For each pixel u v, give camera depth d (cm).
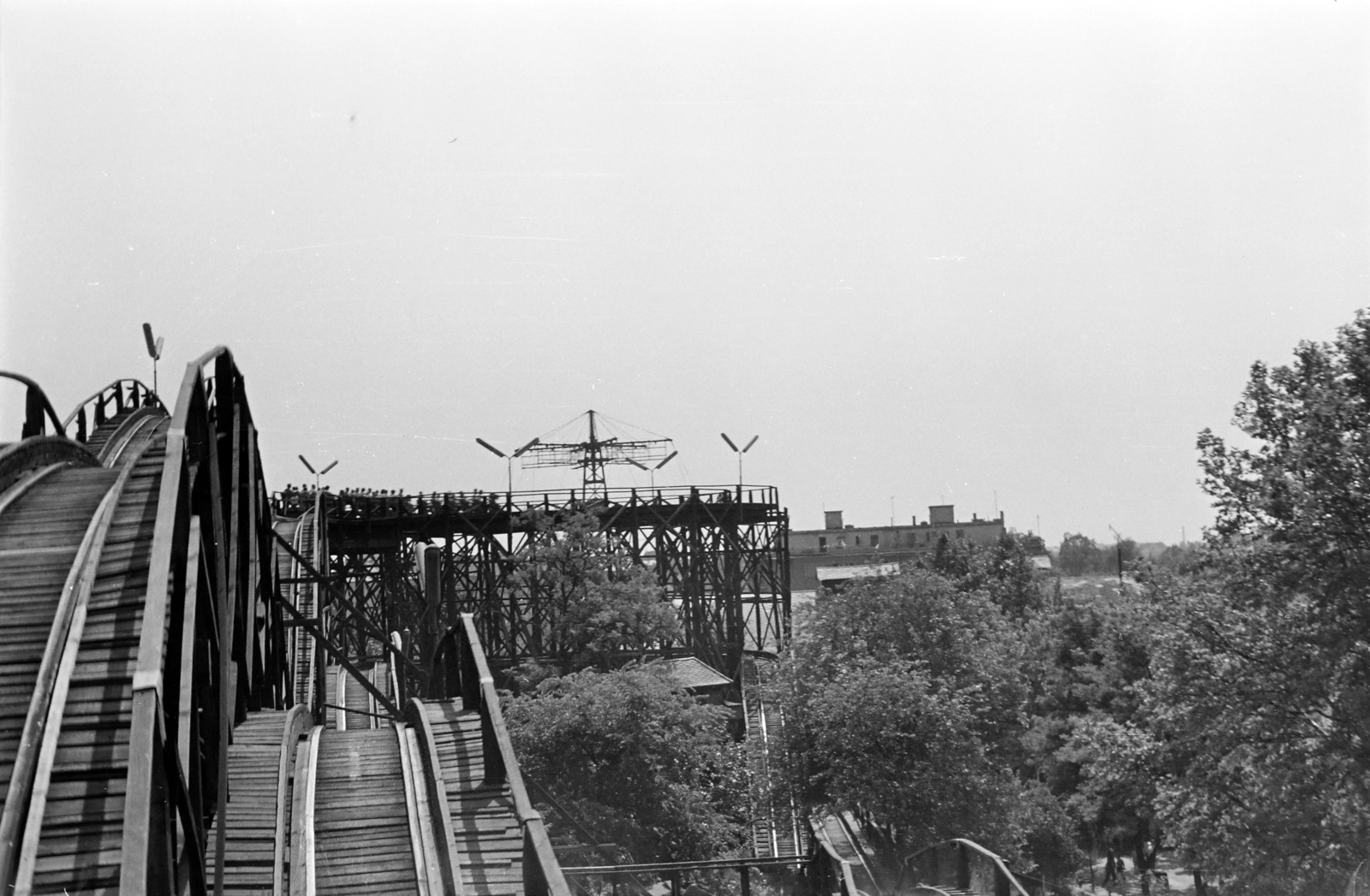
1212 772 3591
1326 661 3303
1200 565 3697
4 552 1462
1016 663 5588
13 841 1034
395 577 6556
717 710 4566
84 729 1158
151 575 1234
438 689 2589
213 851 1595
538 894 1532
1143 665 5612
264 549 2633
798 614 5253
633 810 3866
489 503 6738
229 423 2130
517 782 1666
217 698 1706
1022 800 4894
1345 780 3359
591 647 5631
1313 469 3362
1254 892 3444
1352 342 3431
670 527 7081
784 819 4681
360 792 1844
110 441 2642
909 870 3991
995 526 14762
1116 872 5831
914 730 4209
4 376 2198
